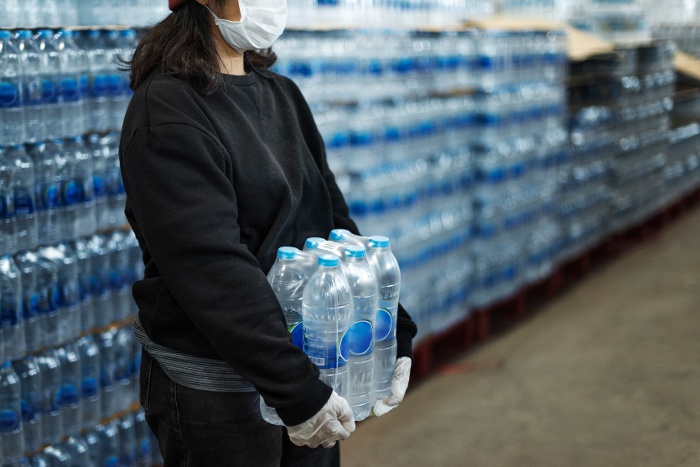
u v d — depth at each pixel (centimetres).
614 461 279
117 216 223
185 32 127
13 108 187
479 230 377
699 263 541
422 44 330
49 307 205
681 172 673
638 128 566
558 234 464
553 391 339
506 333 411
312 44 280
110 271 224
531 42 398
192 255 116
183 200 117
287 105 145
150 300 132
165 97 121
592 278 510
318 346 126
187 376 130
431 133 337
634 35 559
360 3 309
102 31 212
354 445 293
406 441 296
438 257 349
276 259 134
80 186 208
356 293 133
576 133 482
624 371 359
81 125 206
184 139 118
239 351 116
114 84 214
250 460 134
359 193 300
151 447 247
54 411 211
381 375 143
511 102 378
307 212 145
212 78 125
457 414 318
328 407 117
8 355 196
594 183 509
